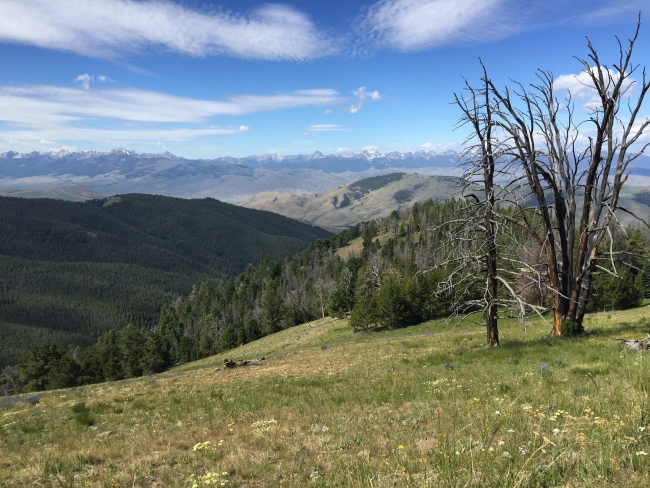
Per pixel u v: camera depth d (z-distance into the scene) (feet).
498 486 14.25
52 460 29.17
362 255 531.91
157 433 34.86
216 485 20.26
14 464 30.78
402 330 209.87
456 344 84.53
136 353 322.96
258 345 295.69
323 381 55.47
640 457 14.92
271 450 25.11
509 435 20.17
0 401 82.94
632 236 198.90
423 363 59.98
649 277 202.59
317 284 400.26
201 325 498.28
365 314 224.74
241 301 508.53
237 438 29.19
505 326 138.82
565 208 62.49
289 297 437.99
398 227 645.51
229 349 369.30
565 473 14.93
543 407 24.35
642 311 129.18
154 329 627.46
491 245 57.11
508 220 58.95
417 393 37.37
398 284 234.99
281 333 323.98
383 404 35.68
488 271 59.16
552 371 37.60
